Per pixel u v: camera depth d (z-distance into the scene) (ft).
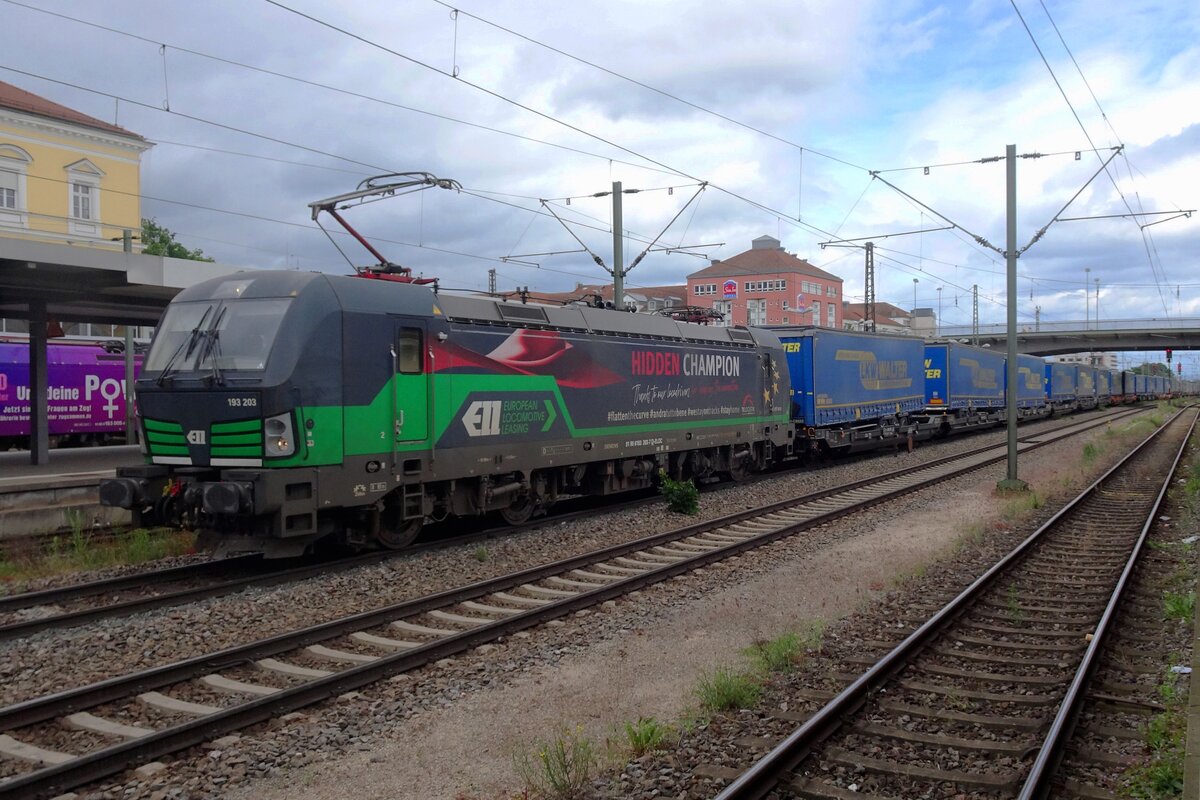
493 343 43.11
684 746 18.65
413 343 38.73
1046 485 65.05
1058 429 138.41
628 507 54.29
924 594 32.17
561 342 47.55
